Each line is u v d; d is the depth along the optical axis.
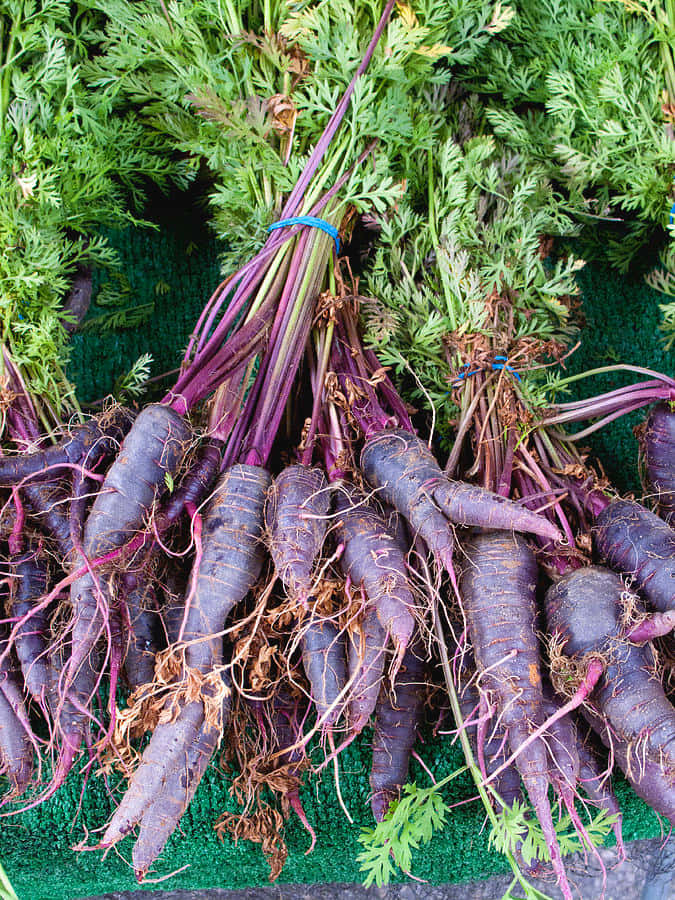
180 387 0.52
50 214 0.56
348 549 0.50
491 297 0.56
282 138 0.57
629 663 0.49
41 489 0.52
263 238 0.56
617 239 0.66
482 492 0.50
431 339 0.57
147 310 0.64
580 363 0.67
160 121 0.59
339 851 0.58
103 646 0.51
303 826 0.58
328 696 0.50
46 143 0.54
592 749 0.54
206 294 0.66
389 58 0.54
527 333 0.58
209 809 0.58
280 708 0.54
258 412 0.53
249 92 0.55
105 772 0.53
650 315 0.68
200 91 0.53
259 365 0.56
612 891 0.65
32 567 0.52
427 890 0.63
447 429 0.59
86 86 0.59
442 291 0.58
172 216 0.66
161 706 0.48
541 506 0.55
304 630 0.48
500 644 0.50
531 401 0.56
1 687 0.51
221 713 0.48
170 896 0.61
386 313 0.57
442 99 0.60
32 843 0.57
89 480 0.51
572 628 0.50
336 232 0.56
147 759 0.47
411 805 0.50
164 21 0.55
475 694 0.54
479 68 0.62
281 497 0.50
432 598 0.50
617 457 0.66
